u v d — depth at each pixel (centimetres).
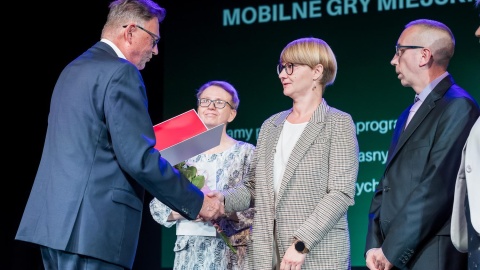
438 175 246
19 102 557
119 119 231
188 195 245
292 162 257
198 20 543
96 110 234
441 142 249
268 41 521
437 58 269
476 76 461
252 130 518
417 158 254
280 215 257
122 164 232
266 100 517
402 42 274
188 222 319
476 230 208
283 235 255
